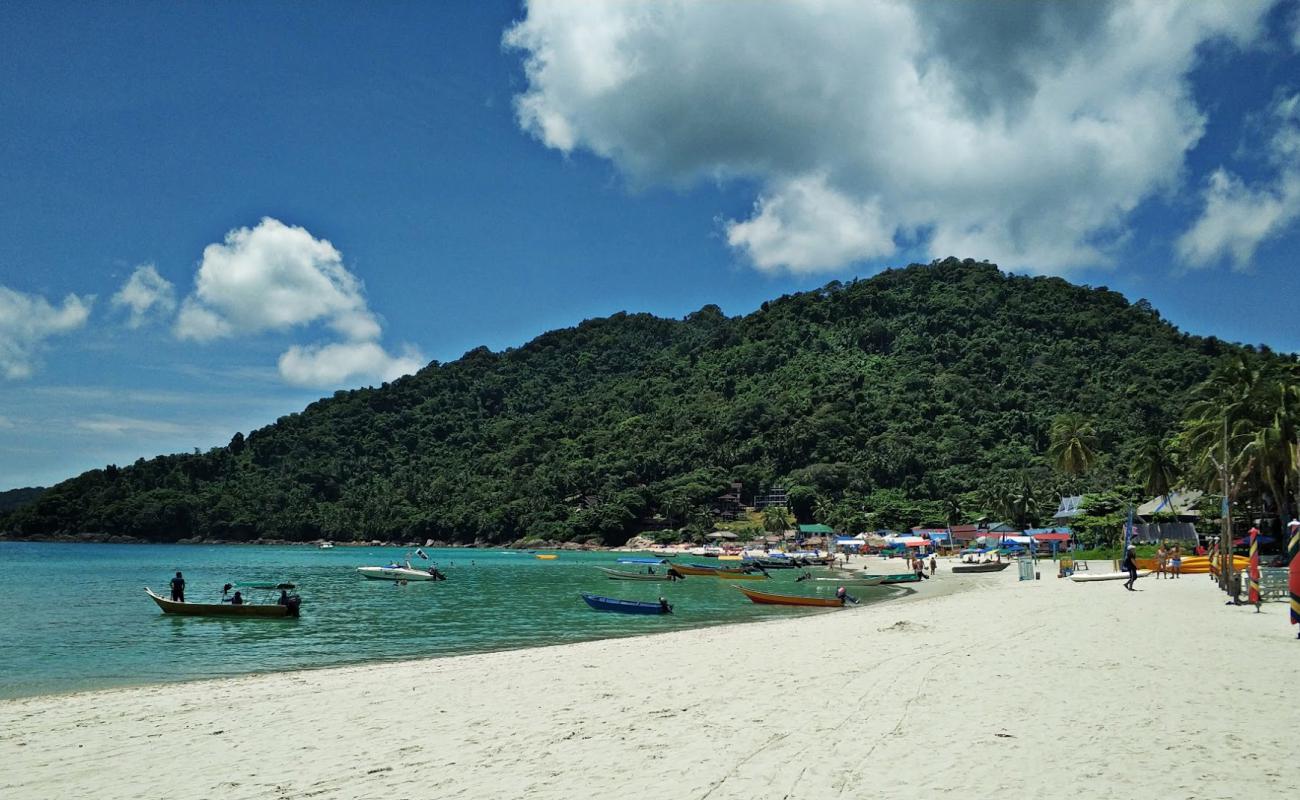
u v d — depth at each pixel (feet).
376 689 57.41
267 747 40.37
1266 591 102.68
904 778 30.40
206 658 88.69
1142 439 504.02
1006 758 32.81
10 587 213.66
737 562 327.67
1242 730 36.96
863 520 494.59
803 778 30.81
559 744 38.24
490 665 69.67
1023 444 606.96
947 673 53.78
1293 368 183.42
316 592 195.72
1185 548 211.61
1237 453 176.96
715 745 36.55
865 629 87.45
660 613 133.18
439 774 33.94
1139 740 35.29
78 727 47.14
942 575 240.73
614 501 617.62
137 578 260.01
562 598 174.91
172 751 40.32
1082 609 97.55
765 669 60.08
